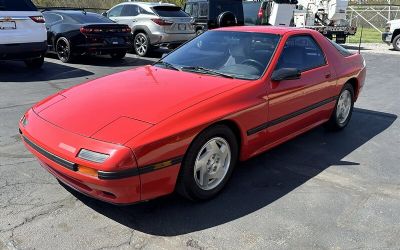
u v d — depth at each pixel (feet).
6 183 12.36
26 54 29.04
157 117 10.41
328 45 17.02
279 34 14.84
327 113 16.90
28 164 13.76
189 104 11.06
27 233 9.95
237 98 11.95
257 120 12.60
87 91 12.46
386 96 26.45
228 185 12.82
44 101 12.61
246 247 9.71
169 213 11.08
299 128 15.12
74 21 35.94
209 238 10.03
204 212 11.20
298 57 15.01
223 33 15.74
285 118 13.93
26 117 12.01
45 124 10.94
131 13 43.06
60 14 36.73
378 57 48.26
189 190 11.08
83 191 10.33
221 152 11.82
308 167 14.46
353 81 18.74
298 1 64.39
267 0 56.70
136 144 9.56
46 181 12.58
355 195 12.44
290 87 13.87
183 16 43.11
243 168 14.19
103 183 9.45
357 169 14.42
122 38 37.35
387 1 108.68
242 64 13.82
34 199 11.50
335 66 16.85
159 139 9.84
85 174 9.63
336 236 10.25
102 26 35.63
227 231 10.34
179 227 10.46
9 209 10.94
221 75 13.39
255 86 12.66
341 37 61.52
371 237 10.25
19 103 21.58
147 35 41.78
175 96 11.53
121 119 10.40
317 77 15.47
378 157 15.64
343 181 13.41
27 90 24.80
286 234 10.27
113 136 9.79
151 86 12.39
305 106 14.94
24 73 30.40
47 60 37.14
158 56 43.34
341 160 15.21
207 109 11.09
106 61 38.27
